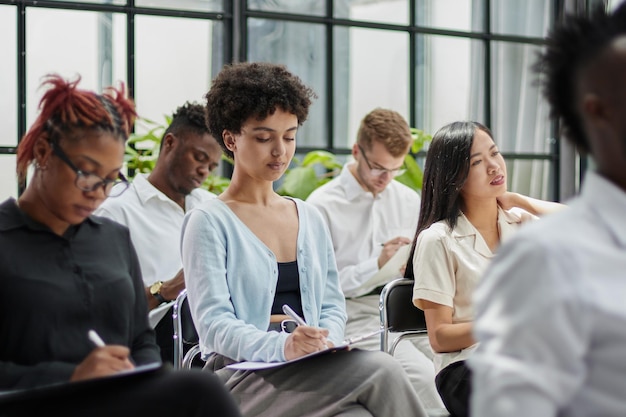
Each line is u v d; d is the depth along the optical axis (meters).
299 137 4.69
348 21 4.76
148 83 4.34
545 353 1.19
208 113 2.77
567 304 1.19
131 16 4.28
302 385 2.43
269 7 4.59
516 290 1.23
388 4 4.86
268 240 2.68
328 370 2.42
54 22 4.13
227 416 1.87
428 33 4.95
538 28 5.24
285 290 2.67
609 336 1.20
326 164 4.48
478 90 5.11
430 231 2.82
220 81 2.72
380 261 3.79
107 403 1.84
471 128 2.83
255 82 2.65
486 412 1.21
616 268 1.22
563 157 5.30
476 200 2.86
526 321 1.21
